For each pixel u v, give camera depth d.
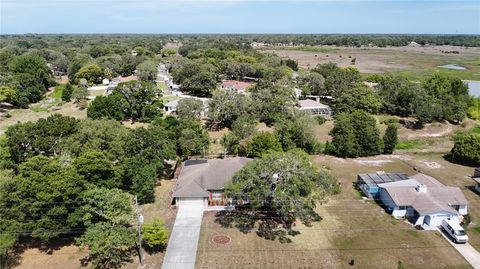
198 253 33.72
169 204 42.75
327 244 35.47
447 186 44.78
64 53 178.25
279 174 35.84
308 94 97.88
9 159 43.09
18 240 34.75
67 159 39.66
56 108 90.38
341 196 45.88
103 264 32.03
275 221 39.44
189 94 102.50
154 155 45.41
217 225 38.56
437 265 32.59
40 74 112.06
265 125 72.56
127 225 36.41
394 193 41.91
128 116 77.50
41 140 45.00
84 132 45.56
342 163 57.47
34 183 32.62
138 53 178.00
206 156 57.69
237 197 36.53
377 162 58.34
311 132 59.72
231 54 155.12
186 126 57.97
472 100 88.75
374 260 33.19
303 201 34.09
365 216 40.88
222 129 71.88
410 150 64.94
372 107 80.62
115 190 34.59
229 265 32.09
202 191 41.72
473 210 42.69
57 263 32.12
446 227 37.62
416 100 77.88
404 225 39.09
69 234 35.69
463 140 58.69
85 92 93.25
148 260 32.69
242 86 103.62
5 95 85.94
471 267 32.34
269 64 132.62
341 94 85.62
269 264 32.31
